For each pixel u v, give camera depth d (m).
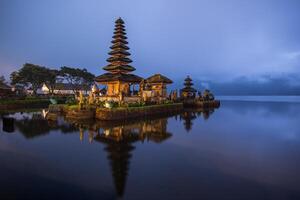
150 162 12.66
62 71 78.19
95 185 9.47
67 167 11.72
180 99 61.53
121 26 43.34
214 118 37.62
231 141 18.97
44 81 74.50
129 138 19.28
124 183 9.64
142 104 36.09
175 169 11.50
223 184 9.61
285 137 21.12
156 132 22.41
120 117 29.77
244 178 10.30
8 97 58.78
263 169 11.63
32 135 20.45
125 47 42.84
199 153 14.84
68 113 32.34
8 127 24.45
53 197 8.40
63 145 16.61
